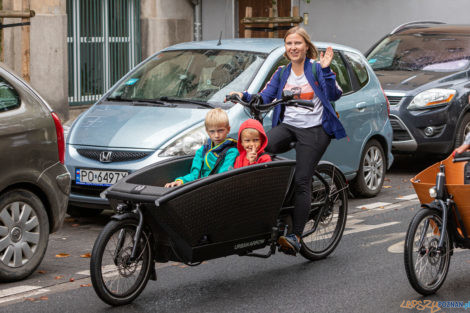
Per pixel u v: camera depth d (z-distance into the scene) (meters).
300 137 6.76
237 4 19.36
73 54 15.80
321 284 6.41
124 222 5.73
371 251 7.46
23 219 6.56
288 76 6.82
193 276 6.67
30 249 6.62
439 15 17.45
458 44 13.25
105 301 5.73
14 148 6.47
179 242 5.86
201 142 8.13
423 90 12.03
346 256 7.29
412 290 6.24
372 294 6.14
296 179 6.66
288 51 6.73
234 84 8.83
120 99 9.18
